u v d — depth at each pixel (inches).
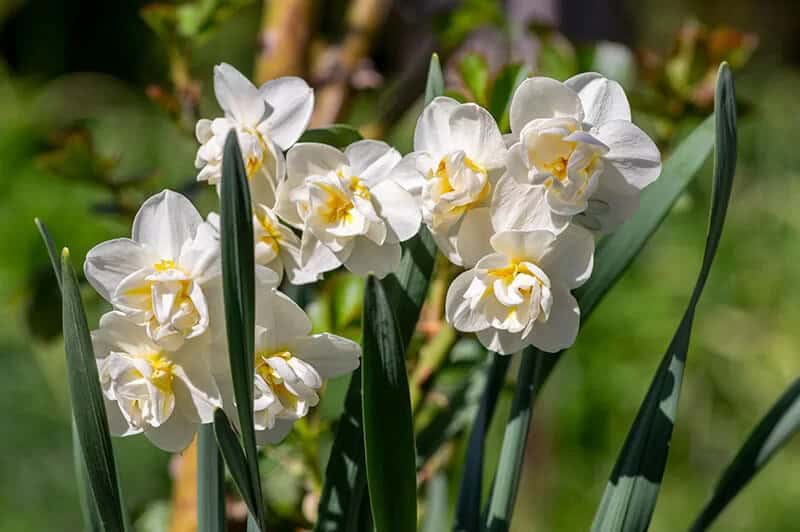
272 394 30.8
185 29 40.1
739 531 110.1
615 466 32.5
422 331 37.5
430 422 37.4
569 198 30.5
